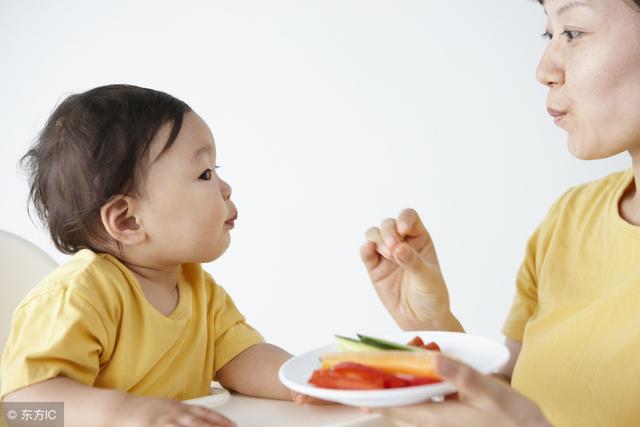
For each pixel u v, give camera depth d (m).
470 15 2.03
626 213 0.93
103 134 0.89
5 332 1.00
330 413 0.76
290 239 2.32
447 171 2.10
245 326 1.01
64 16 2.51
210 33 2.37
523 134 1.98
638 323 0.82
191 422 0.69
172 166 0.89
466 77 2.05
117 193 0.88
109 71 2.48
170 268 0.94
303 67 2.26
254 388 0.91
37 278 1.02
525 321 1.04
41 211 0.97
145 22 2.43
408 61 2.13
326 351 0.71
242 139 2.36
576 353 0.87
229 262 2.41
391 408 0.58
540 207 1.98
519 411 0.51
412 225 0.86
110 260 0.88
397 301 0.91
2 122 2.56
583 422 0.84
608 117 0.80
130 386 0.85
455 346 0.70
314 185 2.27
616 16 0.77
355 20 2.18
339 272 2.25
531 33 1.95
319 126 2.25
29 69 2.54
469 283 2.10
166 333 0.88
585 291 0.92
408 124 2.14
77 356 0.78
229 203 0.97
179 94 2.42
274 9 2.28
